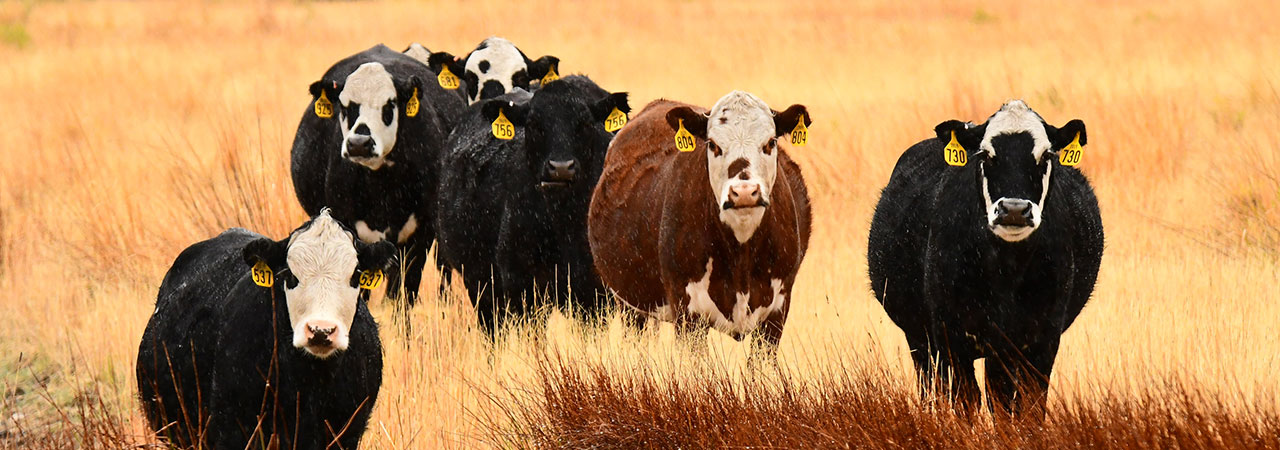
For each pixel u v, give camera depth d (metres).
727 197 9.80
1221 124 20.86
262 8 53.44
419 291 14.95
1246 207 15.27
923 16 45.81
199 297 8.98
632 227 11.41
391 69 15.30
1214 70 26.56
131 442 9.57
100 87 30.64
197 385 8.38
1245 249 14.16
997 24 40.81
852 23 42.81
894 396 8.41
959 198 9.27
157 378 8.97
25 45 40.53
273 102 27.09
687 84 29.19
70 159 21.09
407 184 14.58
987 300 9.16
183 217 16.70
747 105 10.14
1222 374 9.27
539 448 9.16
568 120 12.55
